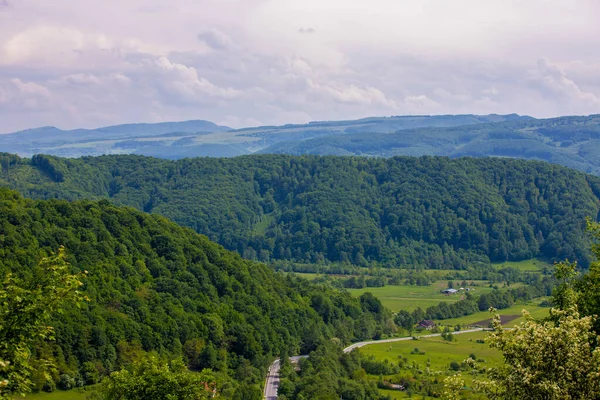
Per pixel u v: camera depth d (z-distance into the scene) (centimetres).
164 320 14612
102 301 14100
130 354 13125
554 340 4100
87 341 12800
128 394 6594
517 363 4172
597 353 3978
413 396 13875
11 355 4172
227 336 15712
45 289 4384
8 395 4172
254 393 12400
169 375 6662
